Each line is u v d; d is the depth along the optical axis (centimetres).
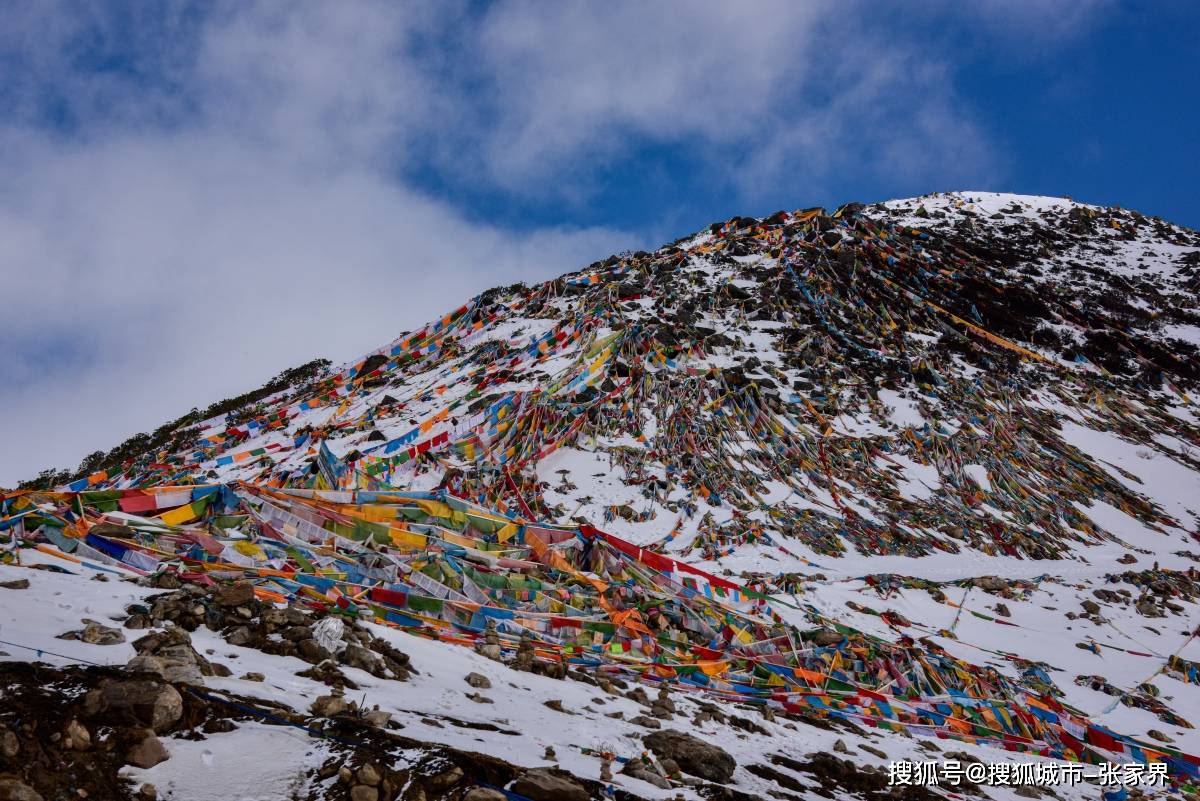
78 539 1284
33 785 542
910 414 4881
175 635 815
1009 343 6425
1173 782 1584
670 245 8125
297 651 950
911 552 3359
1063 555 3619
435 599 1469
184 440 4697
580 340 5138
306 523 1628
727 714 1320
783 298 6297
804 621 2181
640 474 3694
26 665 680
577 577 1856
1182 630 2814
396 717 813
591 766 830
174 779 600
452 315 6369
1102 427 5334
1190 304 7775
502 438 3750
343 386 5372
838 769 1118
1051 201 11206
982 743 1644
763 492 3738
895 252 7544
